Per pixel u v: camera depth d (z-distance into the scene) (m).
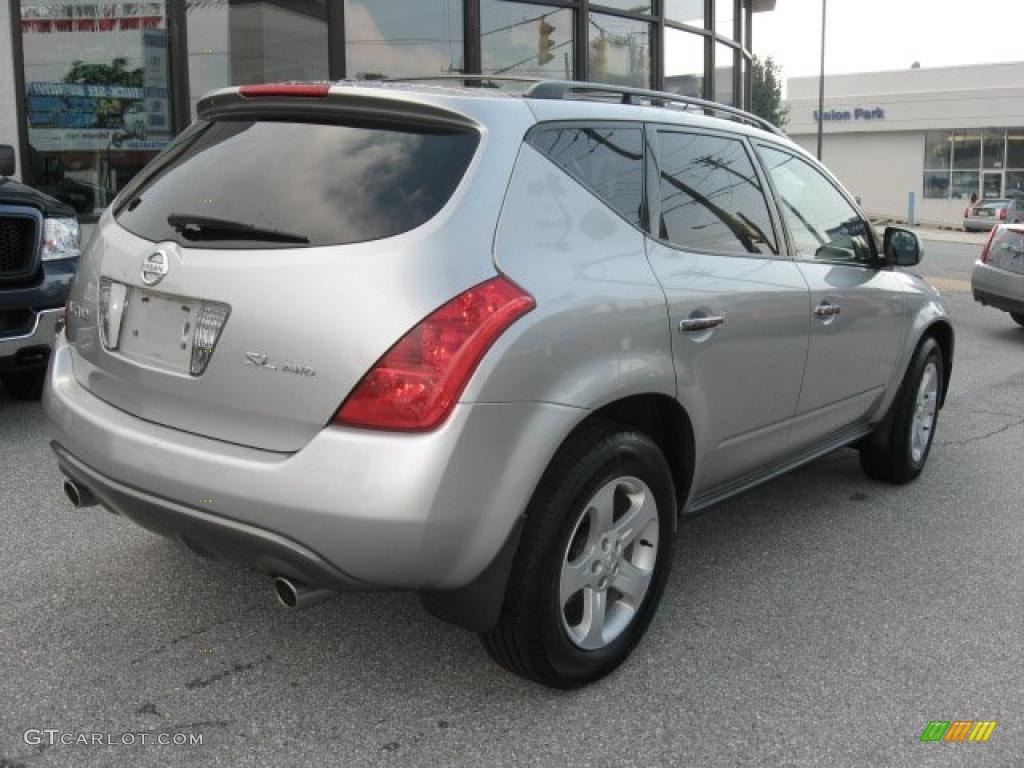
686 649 3.27
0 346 5.46
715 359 3.30
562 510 2.69
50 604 3.43
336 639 3.24
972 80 44.25
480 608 2.65
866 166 48.34
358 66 9.98
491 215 2.64
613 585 3.02
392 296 2.44
